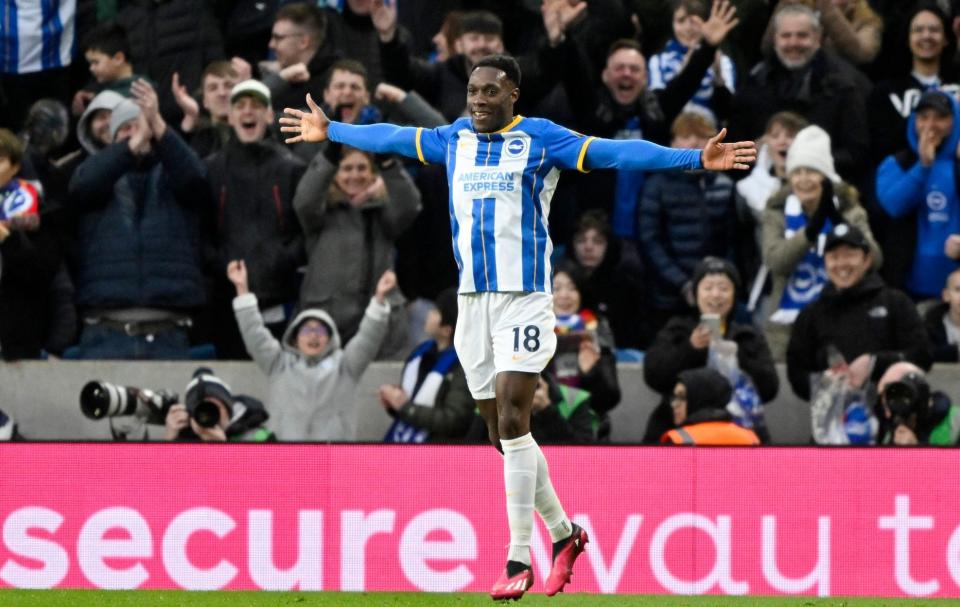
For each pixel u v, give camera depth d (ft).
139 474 78.59
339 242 96.22
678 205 99.25
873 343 90.63
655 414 88.74
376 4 100.01
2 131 96.53
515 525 51.01
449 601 64.90
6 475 78.89
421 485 77.87
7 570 78.43
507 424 50.57
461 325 52.39
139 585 78.02
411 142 53.16
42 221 95.96
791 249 96.02
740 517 77.20
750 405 89.10
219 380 86.79
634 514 77.46
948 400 86.43
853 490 77.05
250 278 96.58
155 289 95.96
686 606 64.49
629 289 99.25
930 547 76.54
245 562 77.97
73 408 95.25
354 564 77.77
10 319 95.76
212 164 97.45
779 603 66.80
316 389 91.86
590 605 64.34
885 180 99.81
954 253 96.94
